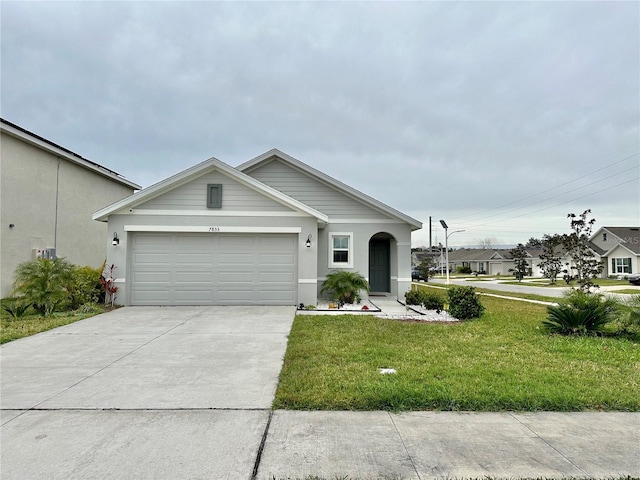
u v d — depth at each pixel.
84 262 17.30
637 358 6.03
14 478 2.82
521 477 2.86
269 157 13.85
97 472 2.90
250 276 11.65
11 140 13.27
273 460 3.07
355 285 12.24
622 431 3.61
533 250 52.44
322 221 11.80
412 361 5.79
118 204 11.04
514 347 6.74
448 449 3.26
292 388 4.62
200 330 8.17
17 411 4.04
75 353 6.39
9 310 9.59
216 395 4.50
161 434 3.52
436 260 60.97
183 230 11.37
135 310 10.66
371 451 3.22
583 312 7.79
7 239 13.06
